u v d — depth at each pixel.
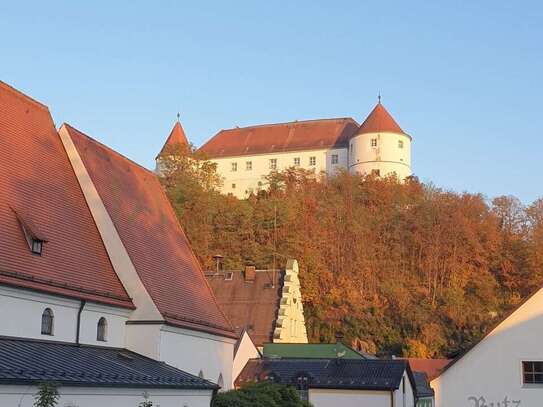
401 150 123.94
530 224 102.69
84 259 31.12
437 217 100.81
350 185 110.31
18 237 27.28
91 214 33.78
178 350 33.91
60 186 32.34
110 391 23.84
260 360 51.94
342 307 88.50
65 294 27.86
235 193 135.25
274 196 106.38
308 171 124.62
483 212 103.69
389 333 86.88
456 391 37.22
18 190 29.00
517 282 96.06
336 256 96.12
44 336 26.95
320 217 100.88
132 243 34.53
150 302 32.38
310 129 137.12
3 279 24.72
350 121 136.75
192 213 95.50
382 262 97.44
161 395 26.98
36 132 32.69
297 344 60.47
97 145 37.44
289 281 67.81
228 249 92.69
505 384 36.56
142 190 40.47
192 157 110.00
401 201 107.88
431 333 85.75
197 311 37.16
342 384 46.25
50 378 21.14
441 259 97.75
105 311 30.67
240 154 136.62
